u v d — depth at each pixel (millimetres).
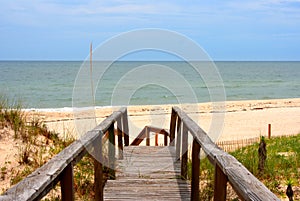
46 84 50344
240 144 11047
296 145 8781
